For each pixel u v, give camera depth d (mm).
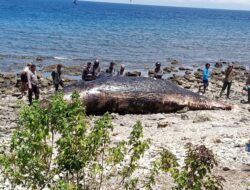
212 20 191375
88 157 8344
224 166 14312
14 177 8430
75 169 8273
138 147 8789
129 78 23703
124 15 179250
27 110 8188
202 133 18797
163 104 23422
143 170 13375
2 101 25016
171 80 36031
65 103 8406
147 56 58594
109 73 28344
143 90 23219
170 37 88750
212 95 30062
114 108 22766
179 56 61188
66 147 8195
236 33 113312
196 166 8133
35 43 64062
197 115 22703
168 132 19031
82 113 8719
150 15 198500
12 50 55906
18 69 41562
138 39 79750
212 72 43344
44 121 8188
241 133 18750
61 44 64812
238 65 53719
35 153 8188
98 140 8398
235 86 35219
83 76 27500
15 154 8320
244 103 27438
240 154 15586
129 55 58219
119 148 8781
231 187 12586
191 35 97750
